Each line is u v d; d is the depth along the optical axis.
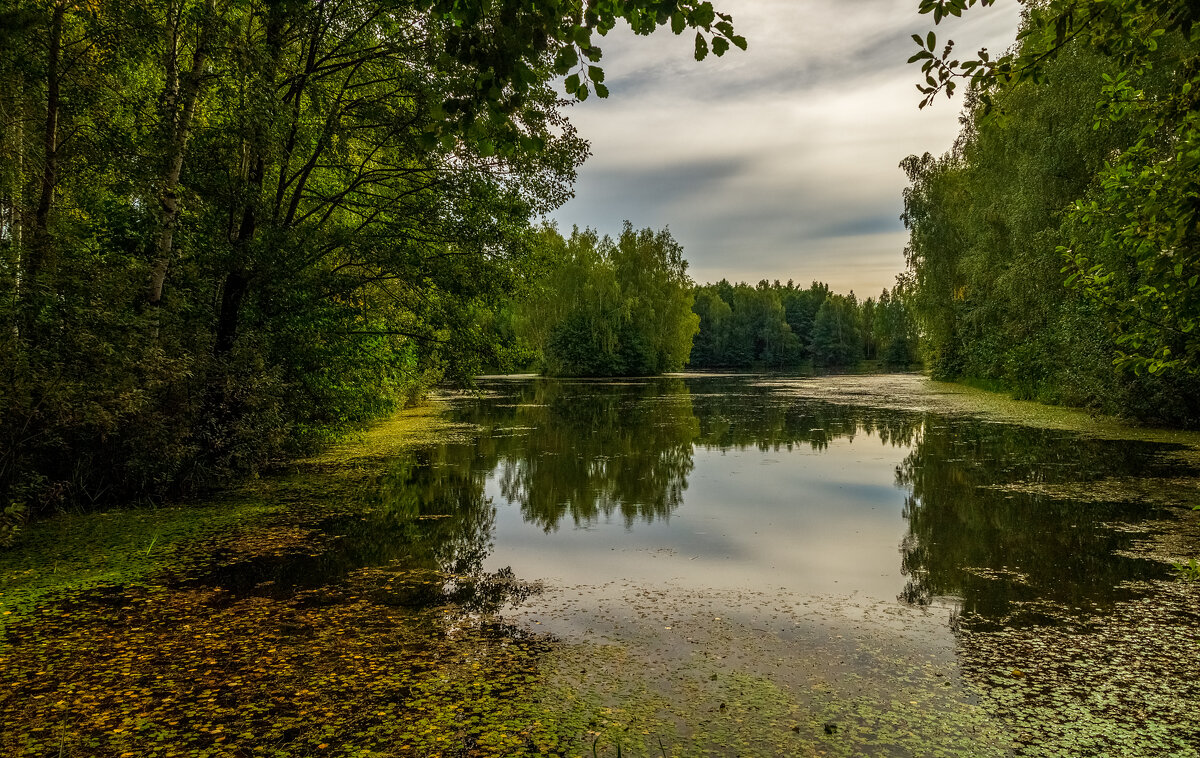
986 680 4.41
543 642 5.05
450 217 11.41
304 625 5.32
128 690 4.19
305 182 12.32
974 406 24.38
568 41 2.86
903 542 7.88
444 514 9.27
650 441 16.72
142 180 8.55
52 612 5.54
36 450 8.05
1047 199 19.78
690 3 2.82
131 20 8.17
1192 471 11.35
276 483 11.23
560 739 3.68
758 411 24.53
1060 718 3.92
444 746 3.60
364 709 3.98
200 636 5.07
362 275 11.80
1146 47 3.52
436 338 12.22
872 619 5.54
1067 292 19.64
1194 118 3.81
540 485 11.36
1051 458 13.04
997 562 7.01
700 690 4.29
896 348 74.75
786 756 3.53
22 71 7.92
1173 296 4.17
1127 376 16.34
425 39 9.95
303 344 11.64
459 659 4.72
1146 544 7.43
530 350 12.59
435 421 21.53
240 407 10.12
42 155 8.28
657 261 59.72
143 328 8.29
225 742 3.61
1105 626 5.27
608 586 6.43
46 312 7.35
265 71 9.05
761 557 7.37
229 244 10.14
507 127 3.08
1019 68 3.62
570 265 55.47
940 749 3.61
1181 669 4.52
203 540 7.74
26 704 4.01
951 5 3.22
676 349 59.62
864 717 3.95
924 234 32.44
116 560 6.94
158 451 9.06
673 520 9.04
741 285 99.94
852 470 12.61
